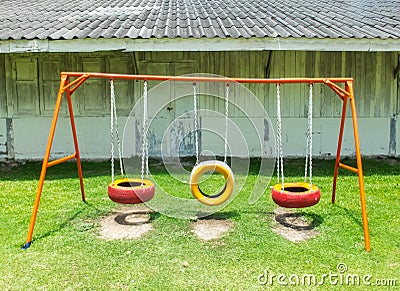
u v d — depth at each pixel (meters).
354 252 3.51
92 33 5.82
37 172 6.60
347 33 6.00
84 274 3.13
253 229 4.06
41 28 6.16
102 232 3.98
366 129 7.80
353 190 5.44
